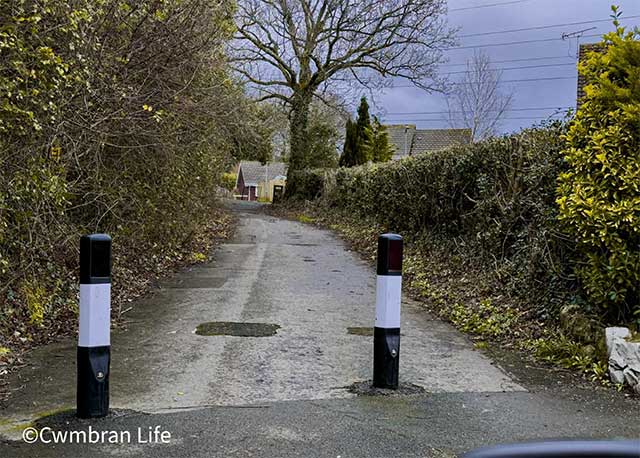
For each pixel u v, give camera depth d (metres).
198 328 6.64
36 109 5.42
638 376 4.68
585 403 4.50
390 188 14.80
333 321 7.15
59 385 4.69
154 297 8.34
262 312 7.50
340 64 27.33
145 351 5.72
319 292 8.97
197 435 3.81
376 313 4.86
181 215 11.93
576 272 5.94
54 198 5.98
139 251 10.20
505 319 6.77
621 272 5.36
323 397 4.57
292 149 30.95
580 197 5.62
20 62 4.85
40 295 6.42
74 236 6.81
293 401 4.47
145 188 9.52
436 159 11.21
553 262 6.58
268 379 4.97
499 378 5.11
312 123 31.66
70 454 3.49
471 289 8.30
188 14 7.69
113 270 8.80
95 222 8.02
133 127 7.31
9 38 4.79
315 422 4.06
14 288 6.29
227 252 13.27
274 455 3.55
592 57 5.88
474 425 4.05
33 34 5.07
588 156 5.64
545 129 7.46
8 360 5.28
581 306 5.99
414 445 3.72
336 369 5.29
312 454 3.57
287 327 6.78
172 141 9.10
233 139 16.58
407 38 25.84
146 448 3.60
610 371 4.98
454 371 5.30
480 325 6.81
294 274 10.54
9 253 6.15
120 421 4.00
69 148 6.51
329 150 32.12
